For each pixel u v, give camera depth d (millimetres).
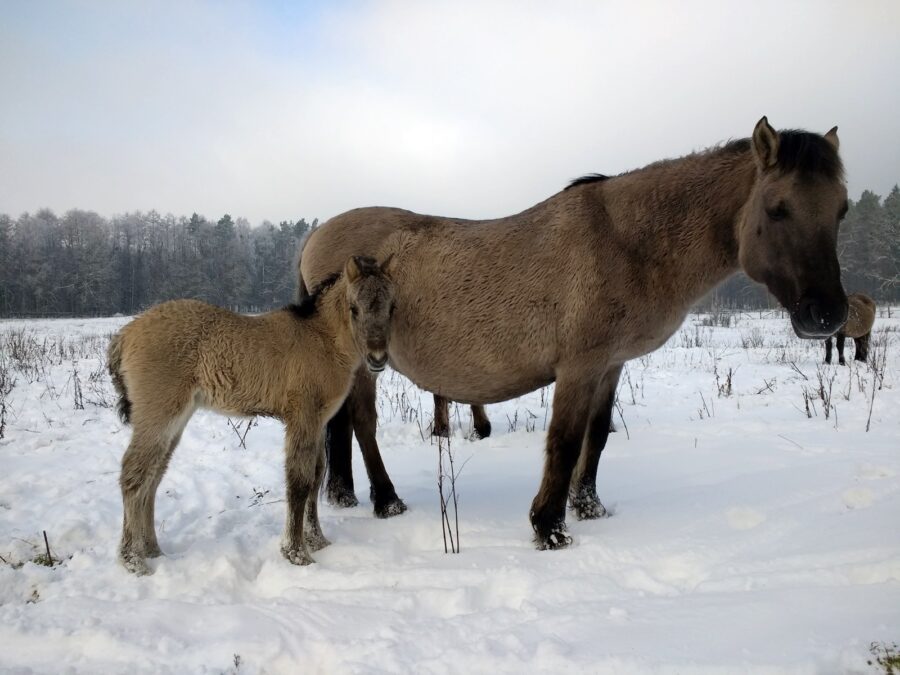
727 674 2475
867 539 3629
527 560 3939
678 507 4648
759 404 9227
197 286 64375
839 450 5992
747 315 36438
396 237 5109
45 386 11398
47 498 5625
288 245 71750
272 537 4602
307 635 3098
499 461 6664
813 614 2855
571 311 4383
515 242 4664
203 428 8555
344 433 5520
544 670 2646
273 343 4328
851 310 13023
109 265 63031
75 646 3121
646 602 3199
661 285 4391
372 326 4328
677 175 4449
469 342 4660
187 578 3996
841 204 3848
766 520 4234
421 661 2791
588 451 4867
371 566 4059
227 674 2834
